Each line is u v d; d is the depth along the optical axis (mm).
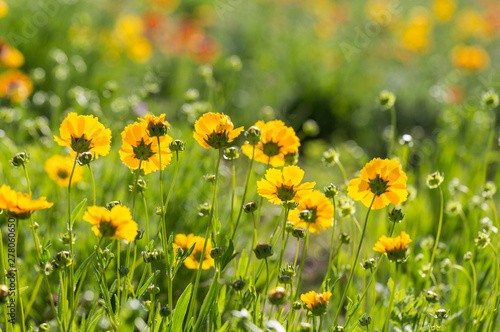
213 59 7027
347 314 2328
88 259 1929
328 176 5723
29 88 4953
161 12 9445
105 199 3414
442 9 10469
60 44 6695
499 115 6465
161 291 3215
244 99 6809
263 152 2348
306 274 4109
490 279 3178
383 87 8023
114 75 6535
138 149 2047
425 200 4281
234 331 2250
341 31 10484
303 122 7273
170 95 6660
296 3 11781
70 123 1972
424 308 2629
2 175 3582
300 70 8141
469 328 2705
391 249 2162
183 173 3682
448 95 6660
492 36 10586
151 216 3475
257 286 3105
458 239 3781
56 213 3430
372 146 6867
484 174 3736
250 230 3637
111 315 2062
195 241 2316
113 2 8539
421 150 5410
